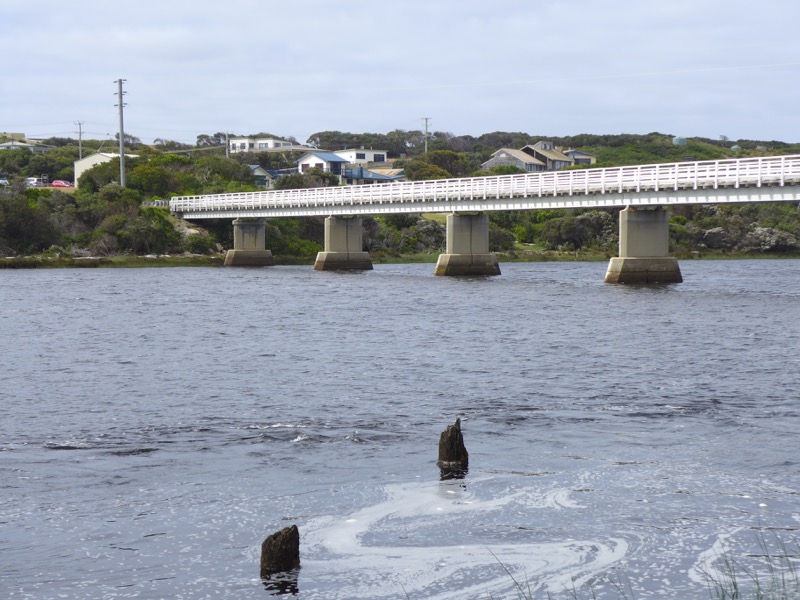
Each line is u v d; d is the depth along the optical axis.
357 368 42.25
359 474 25.22
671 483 24.17
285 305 74.25
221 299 80.44
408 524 21.48
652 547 20.02
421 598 17.88
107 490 24.03
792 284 95.00
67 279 109.81
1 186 160.00
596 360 44.16
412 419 31.62
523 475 25.00
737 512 21.95
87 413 32.94
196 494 23.66
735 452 27.06
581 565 19.20
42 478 25.02
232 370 41.94
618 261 95.19
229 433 29.75
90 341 52.03
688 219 175.00
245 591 18.25
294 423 31.08
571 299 77.81
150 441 28.80
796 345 48.66
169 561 19.61
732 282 98.06
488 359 44.72
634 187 89.62
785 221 175.38
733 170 80.69
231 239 163.25
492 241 161.12
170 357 45.94
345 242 132.00
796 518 21.53
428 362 43.88
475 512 22.19
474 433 29.62
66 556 19.89
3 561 19.64
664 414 32.06
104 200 158.38
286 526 21.42
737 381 38.28
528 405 33.75
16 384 38.62
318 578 18.77
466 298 79.81
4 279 109.44
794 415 31.75
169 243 153.12
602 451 27.34
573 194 97.00
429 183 113.38
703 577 18.56
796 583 18.14
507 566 19.20
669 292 84.50
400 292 87.69
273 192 142.38
